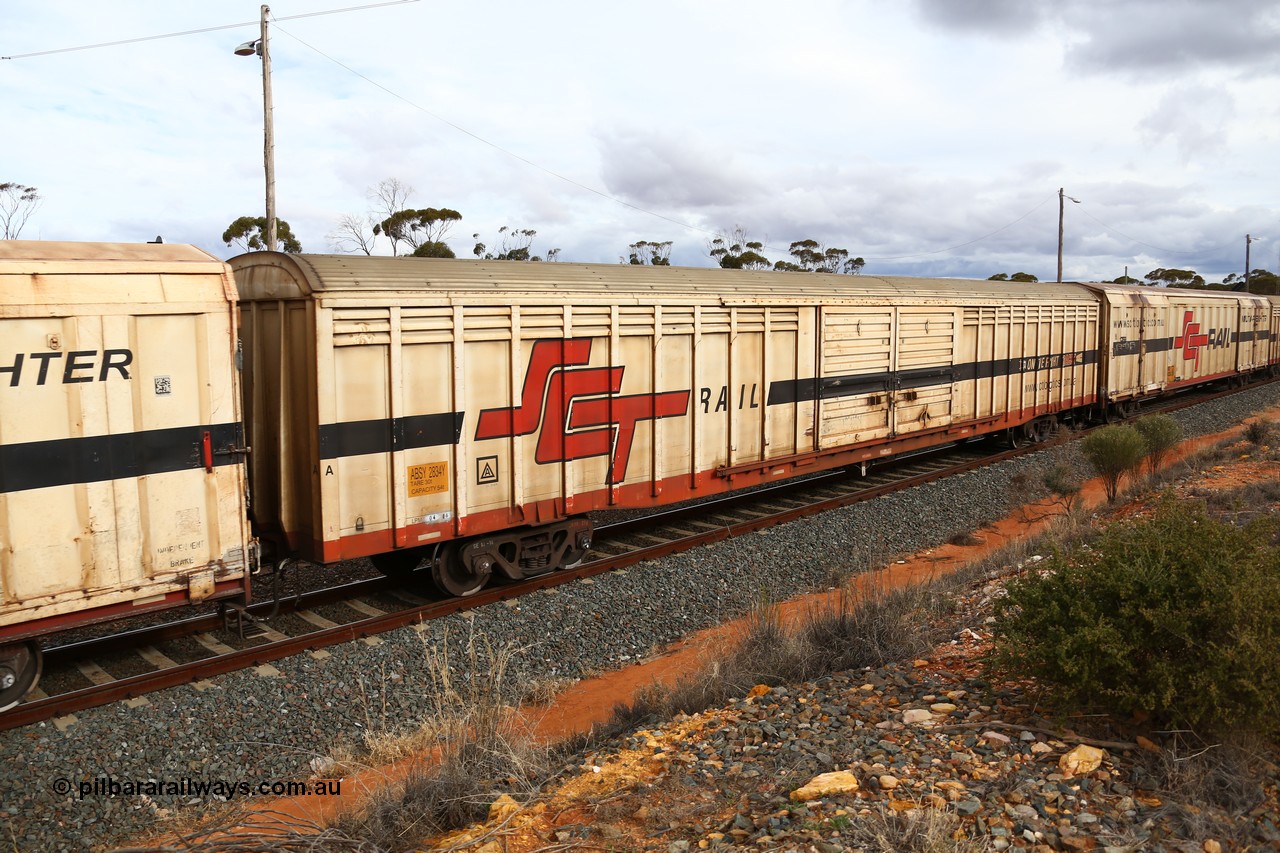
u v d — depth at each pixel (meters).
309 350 7.78
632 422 10.47
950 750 4.77
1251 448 16.95
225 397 6.98
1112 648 4.66
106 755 5.93
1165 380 24.56
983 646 6.80
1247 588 4.53
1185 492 12.79
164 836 5.15
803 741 5.11
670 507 14.24
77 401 6.24
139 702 6.66
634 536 11.82
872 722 5.39
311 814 5.28
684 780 4.80
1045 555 9.81
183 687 6.93
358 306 7.90
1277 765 4.43
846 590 8.96
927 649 6.93
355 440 8.05
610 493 10.30
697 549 10.99
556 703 7.21
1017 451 18.17
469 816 4.86
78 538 6.31
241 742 6.24
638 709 6.38
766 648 7.20
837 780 4.46
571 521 10.16
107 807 5.45
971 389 16.59
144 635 7.92
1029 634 5.27
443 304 8.52
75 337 6.20
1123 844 3.75
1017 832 3.89
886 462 17.41
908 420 14.98
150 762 5.93
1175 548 5.07
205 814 5.45
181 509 6.81
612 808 4.58
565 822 4.55
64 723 6.31
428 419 8.54
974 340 16.50
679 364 10.98
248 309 8.62
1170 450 17.14
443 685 7.23
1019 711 5.23
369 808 4.89
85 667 7.38
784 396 12.53
